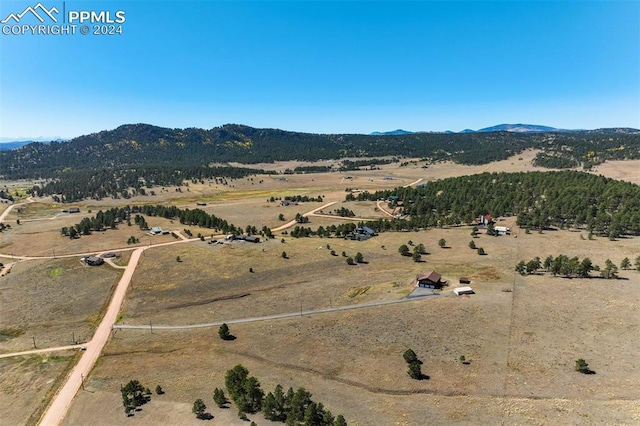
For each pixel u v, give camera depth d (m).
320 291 110.31
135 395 64.88
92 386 71.50
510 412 55.41
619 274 106.31
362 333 82.50
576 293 94.75
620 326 77.44
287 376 69.38
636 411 53.72
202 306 106.44
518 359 68.44
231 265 136.00
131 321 99.88
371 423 55.22
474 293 98.69
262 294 111.94
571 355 68.56
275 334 86.00
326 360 73.44
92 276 131.25
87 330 96.31
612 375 62.28
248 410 59.84
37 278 130.88
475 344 74.25
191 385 68.56
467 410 56.62
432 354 72.19
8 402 69.44
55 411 65.94
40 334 95.38
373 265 131.62
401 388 63.22
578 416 53.59
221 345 83.06
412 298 98.62
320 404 56.16
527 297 94.06
